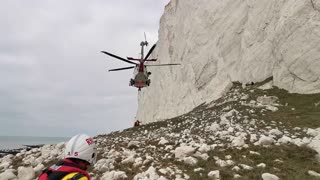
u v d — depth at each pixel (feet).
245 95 120.26
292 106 100.83
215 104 126.72
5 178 48.19
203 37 181.06
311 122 81.30
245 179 41.34
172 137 75.61
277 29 129.29
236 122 86.17
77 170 14.64
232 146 58.23
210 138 68.28
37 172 50.57
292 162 50.78
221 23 173.17
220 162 48.26
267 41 139.03
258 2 150.51
